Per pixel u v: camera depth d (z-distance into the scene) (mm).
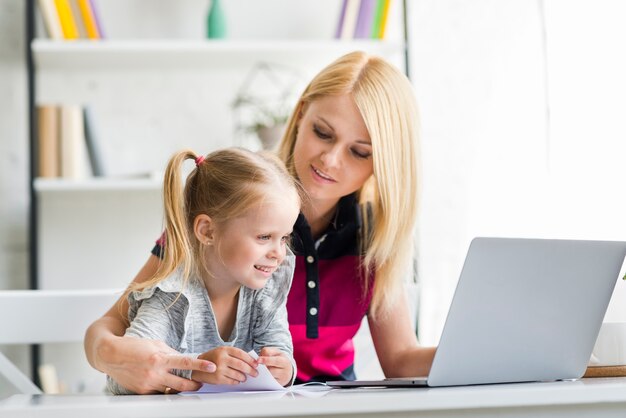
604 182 1979
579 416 885
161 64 2717
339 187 1431
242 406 804
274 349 1126
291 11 2812
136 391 1051
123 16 2760
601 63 2012
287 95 2752
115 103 2744
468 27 2803
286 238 1383
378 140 1393
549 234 2256
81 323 1612
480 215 2666
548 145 2299
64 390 2482
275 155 1376
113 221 2738
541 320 1070
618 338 1217
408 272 1521
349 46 2584
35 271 2492
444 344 1011
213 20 2635
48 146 2521
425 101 2797
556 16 2248
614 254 1093
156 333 1160
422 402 833
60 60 2633
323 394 910
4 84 2703
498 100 2670
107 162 2719
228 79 2779
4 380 2473
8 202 2691
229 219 1194
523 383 1083
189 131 2762
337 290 1491
